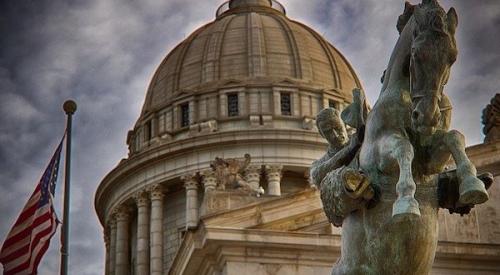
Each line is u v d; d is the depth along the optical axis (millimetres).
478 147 38531
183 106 99375
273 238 36969
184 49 105438
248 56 100375
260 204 38000
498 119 38781
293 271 36844
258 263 36812
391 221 10516
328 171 11922
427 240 10516
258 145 92062
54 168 34125
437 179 10922
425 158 10812
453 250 37781
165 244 92688
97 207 103188
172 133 97875
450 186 10758
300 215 38156
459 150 10602
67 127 34562
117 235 97875
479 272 37938
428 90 10539
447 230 38500
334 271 11156
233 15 108625
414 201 10047
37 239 32906
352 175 10562
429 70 10484
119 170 97562
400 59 11234
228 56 100812
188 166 92688
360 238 10812
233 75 99250
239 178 53219
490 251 38000
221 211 37531
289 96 97750
